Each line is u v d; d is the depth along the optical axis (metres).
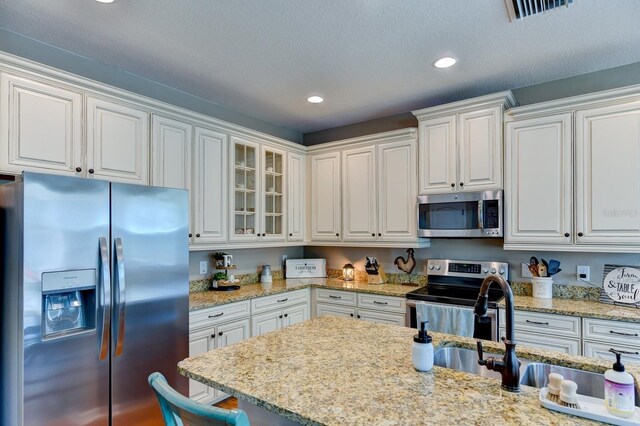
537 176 2.76
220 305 2.85
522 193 2.81
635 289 2.56
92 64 2.59
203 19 2.08
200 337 2.68
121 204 2.05
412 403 1.10
